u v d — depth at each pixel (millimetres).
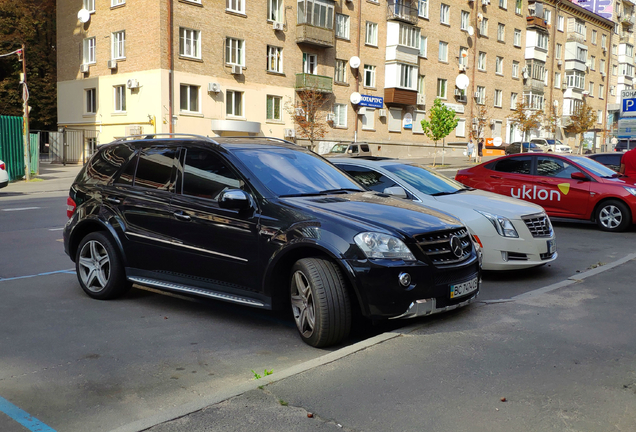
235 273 4906
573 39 60812
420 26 43500
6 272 7328
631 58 75375
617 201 11070
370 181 7902
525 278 7211
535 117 49312
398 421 3084
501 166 12281
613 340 4418
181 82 30375
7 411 3410
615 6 71188
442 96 46781
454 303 4664
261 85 34062
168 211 5383
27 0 41531
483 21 49906
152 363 4203
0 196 18109
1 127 23219
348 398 3350
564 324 4820
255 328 5070
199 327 5094
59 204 15617
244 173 5035
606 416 3146
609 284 6312
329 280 4363
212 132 31938
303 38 35438
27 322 5199
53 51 43000
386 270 4281
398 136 43500
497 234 6941
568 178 11578
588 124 59875
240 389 3457
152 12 29609
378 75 41438
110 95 32625
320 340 4395
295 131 36250
